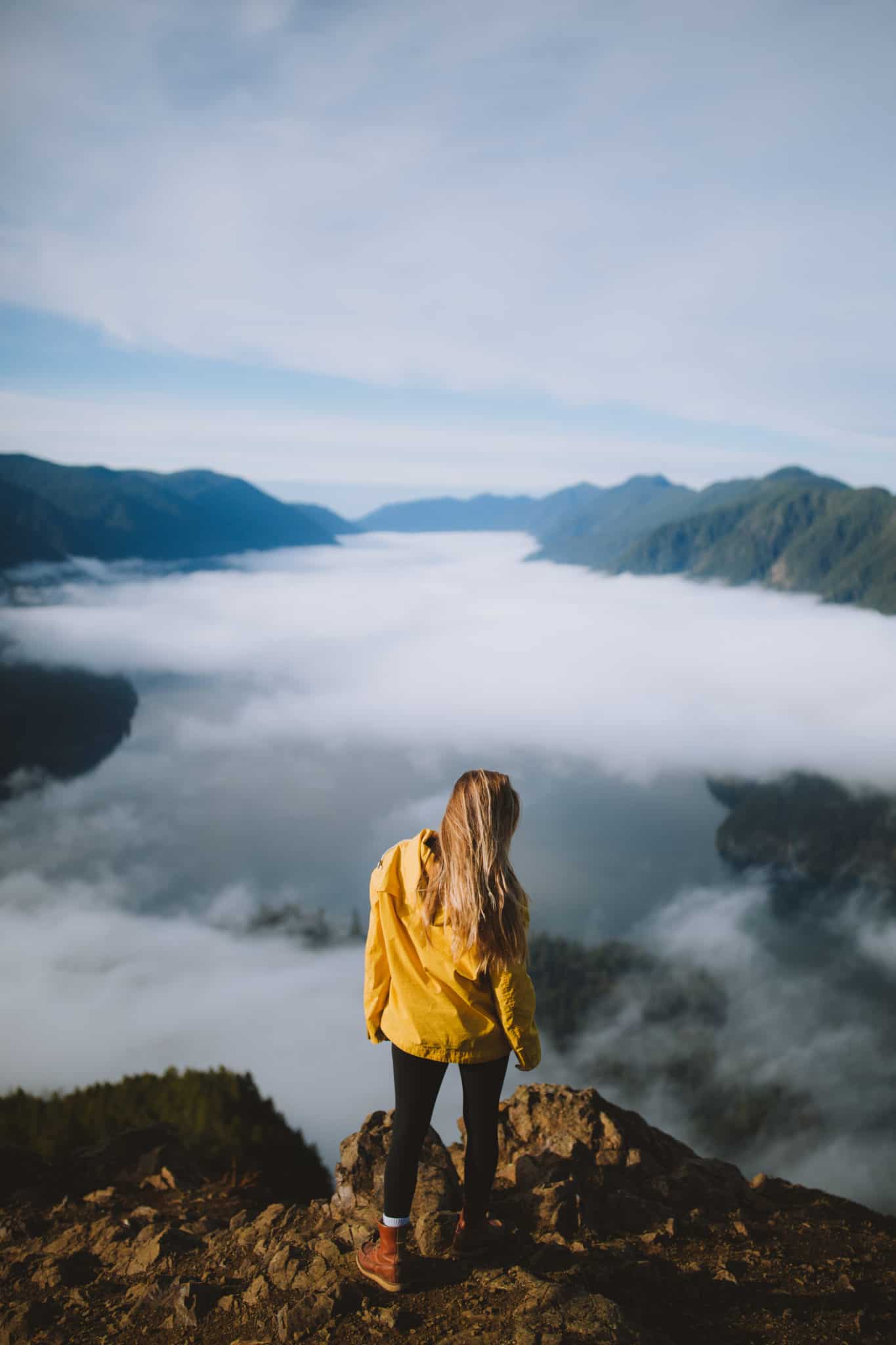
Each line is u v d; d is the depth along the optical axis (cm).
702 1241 457
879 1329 370
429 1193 439
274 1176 1129
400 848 357
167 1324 385
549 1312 341
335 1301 362
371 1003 356
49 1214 605
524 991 338
